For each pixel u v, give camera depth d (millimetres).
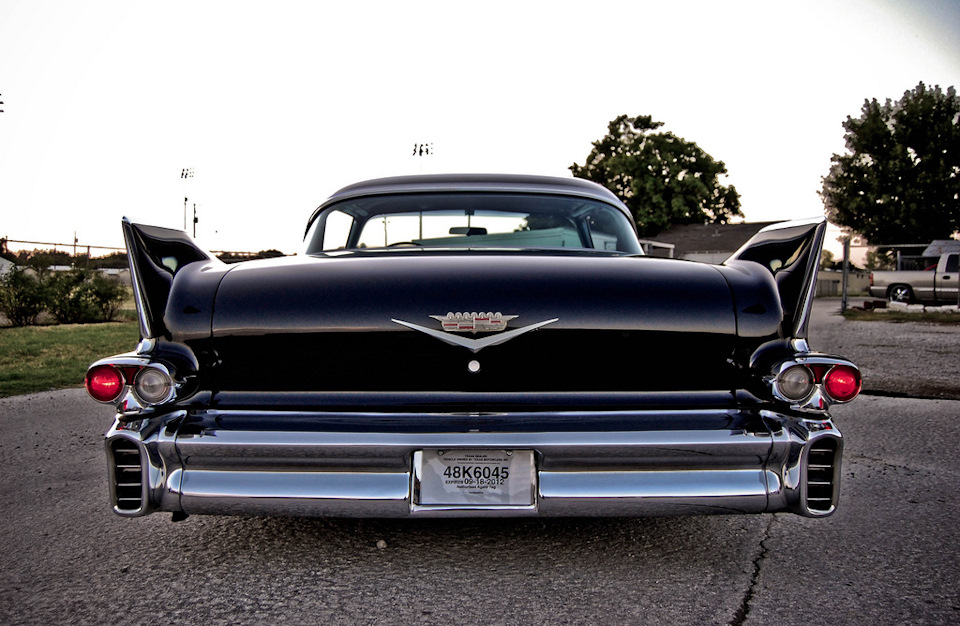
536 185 2963
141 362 2010
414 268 2137
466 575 2277
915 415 4910
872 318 14328
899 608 2039
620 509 1960
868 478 3395
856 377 1965
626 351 2043
